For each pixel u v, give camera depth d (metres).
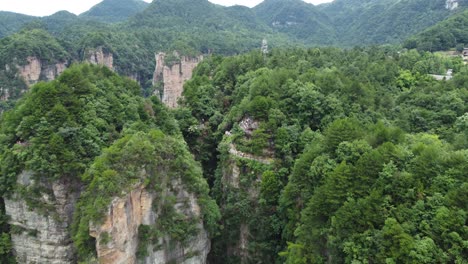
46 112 53.47
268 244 61.41
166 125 73.94
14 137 53.56
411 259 35.78
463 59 126.75
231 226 65.38
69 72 61.31
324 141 55.62
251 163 66.62
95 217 41.88
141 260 46.78
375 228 40.38
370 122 67.19
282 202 58.53
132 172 45.88
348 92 77.19
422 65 103.88
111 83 69.88
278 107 72.94
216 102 93.81
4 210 52.59
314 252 46.72
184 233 51.16
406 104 77.00
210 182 80.00
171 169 51.50
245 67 105.75
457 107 67.81
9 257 51.84
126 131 59.28
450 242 35.53
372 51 130.88
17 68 178.88
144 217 47.72
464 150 44.44
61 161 50.25
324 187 47.06
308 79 81.19
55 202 50.41
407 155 44.22
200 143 83.75
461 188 37.22
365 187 43.41
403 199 40.78
